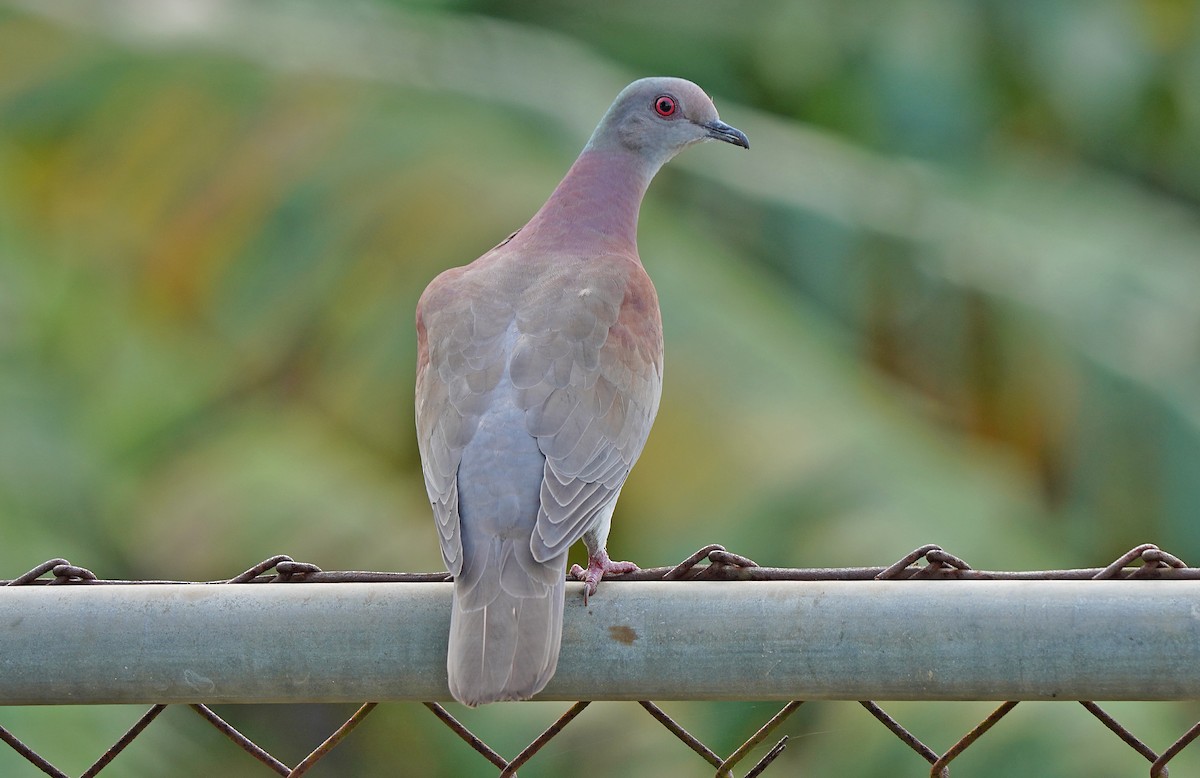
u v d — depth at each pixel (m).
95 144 14.38
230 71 14.40
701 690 4.15
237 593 4.15
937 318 13.90
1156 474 13.23
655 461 11.76
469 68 15.16
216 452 13.43
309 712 13.56
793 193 14.26
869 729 10.71
